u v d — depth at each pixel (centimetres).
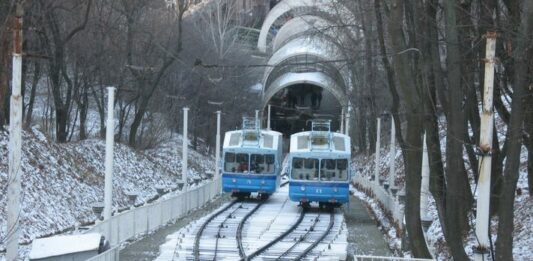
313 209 3831
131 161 4688
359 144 7231
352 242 2627
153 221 2691
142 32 4772
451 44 1343
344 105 7212
